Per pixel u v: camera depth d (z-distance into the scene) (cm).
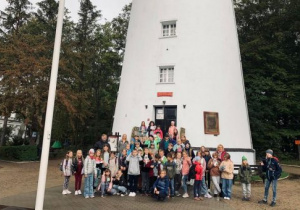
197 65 1706
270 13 2998
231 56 1806
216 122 1636
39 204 699
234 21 1941
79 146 3244
